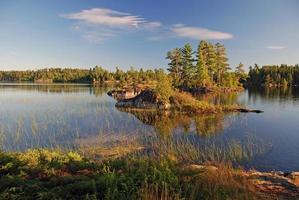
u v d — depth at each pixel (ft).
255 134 79.82
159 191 26.30
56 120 101.45
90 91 290.76
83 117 109.60
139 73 381.81
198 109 130.21
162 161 36.73
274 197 28.66
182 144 65.21
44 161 33.65
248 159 55.52
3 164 31.01
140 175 29.37
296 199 28.48
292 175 37.37
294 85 409.69
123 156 55.52
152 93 146.61
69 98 200.75
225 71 308.40
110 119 105.70
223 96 220.64
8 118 105.60
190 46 280.31
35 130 82.89
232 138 74.18
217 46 304.91
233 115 120.06
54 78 640.17
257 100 187.62
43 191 24.84
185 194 26.08
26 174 28.48
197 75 279.90
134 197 24.47
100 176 28.68
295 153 60.13
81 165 32.94
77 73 655.35
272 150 62.28
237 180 31.53
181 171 32.63
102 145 65.87
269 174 37.27
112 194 24.36
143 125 93.76
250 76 428.56
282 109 140.87
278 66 464.65
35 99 190.29
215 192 26.61
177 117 113.91
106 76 522.47
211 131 84.23
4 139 71.46
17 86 396.98
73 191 25.54
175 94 146.30
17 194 23.88
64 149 61.52
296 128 89.81
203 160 53.67
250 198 27.17
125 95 214.90
